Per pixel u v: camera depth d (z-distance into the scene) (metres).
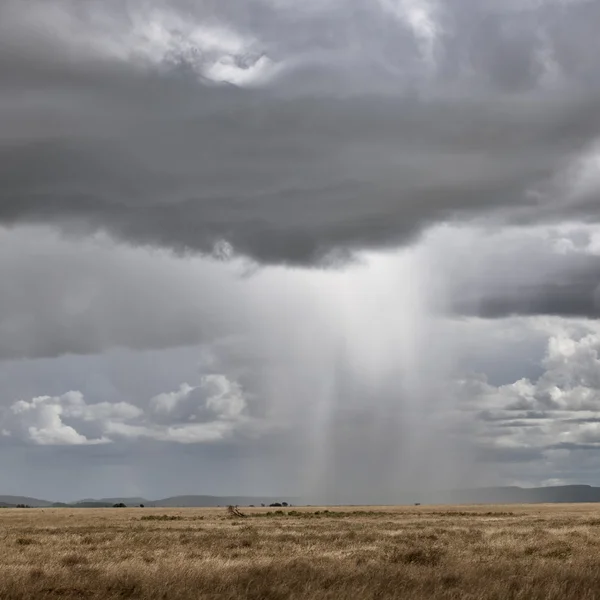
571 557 27.44
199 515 103.75
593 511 113.19
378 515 93.88
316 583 18.84
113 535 47.00
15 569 23.06
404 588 18.14
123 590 18.09
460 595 17.11
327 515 95.12
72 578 20.66
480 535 43.06
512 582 18.97
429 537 40.78
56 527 62.91
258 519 81.44
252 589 18.02
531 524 61.25
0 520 83.06
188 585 18.33
